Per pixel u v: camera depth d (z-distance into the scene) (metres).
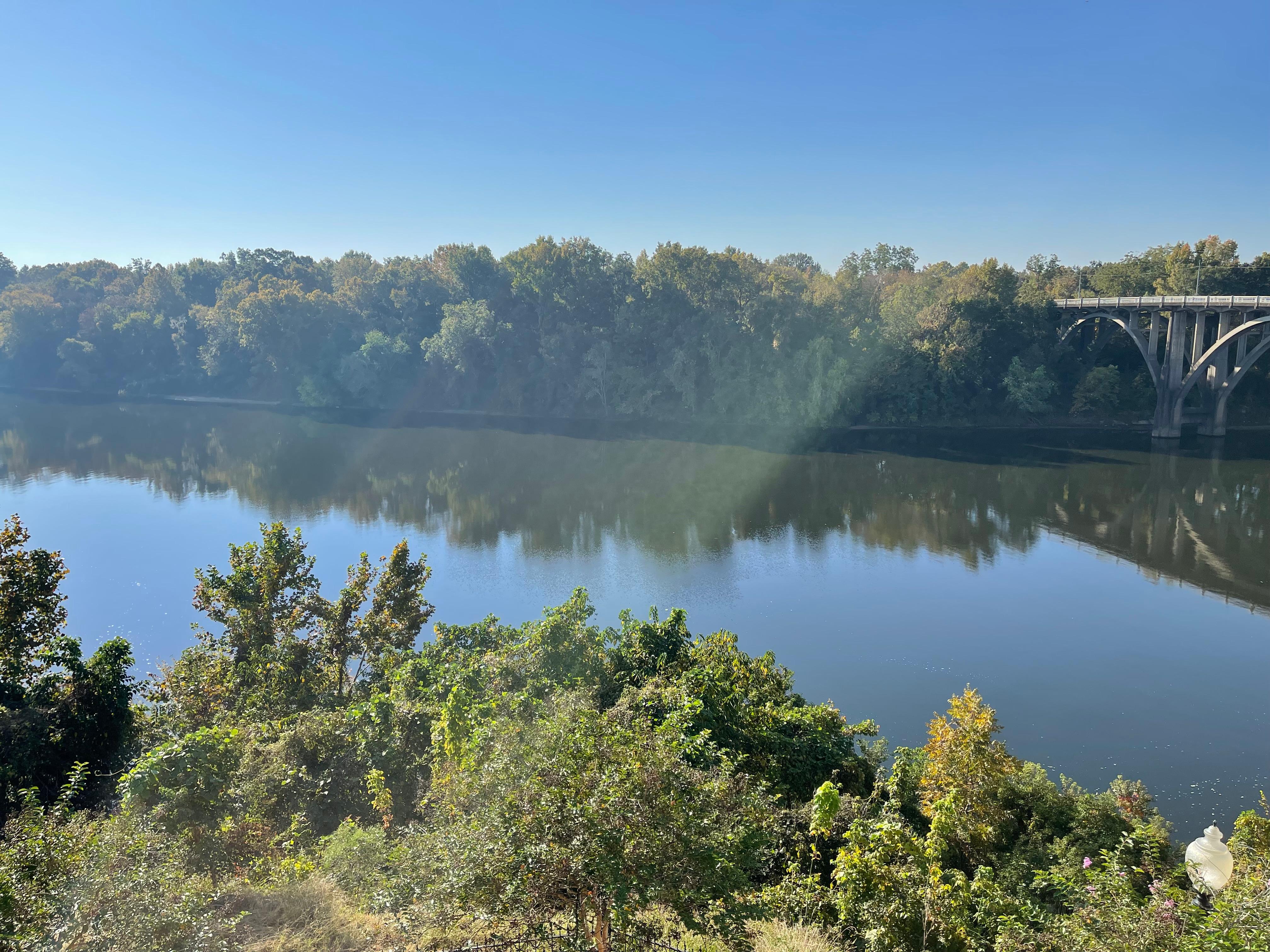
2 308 107.19
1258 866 9.07
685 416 80.31
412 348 93.19
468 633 23.55
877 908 8.49
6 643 17.05
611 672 18.92
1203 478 53.22
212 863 11.07
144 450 68.12
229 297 101.12
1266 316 57.16
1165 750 21.28
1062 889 9.54
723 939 7.78
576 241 87.25
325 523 47.03
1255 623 30.14
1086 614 31.38
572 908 6.80
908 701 24.45
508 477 58.91
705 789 7.28
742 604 33.19
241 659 23.20
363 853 10.40
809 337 76.44
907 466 60.16
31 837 8.71
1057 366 77.25
